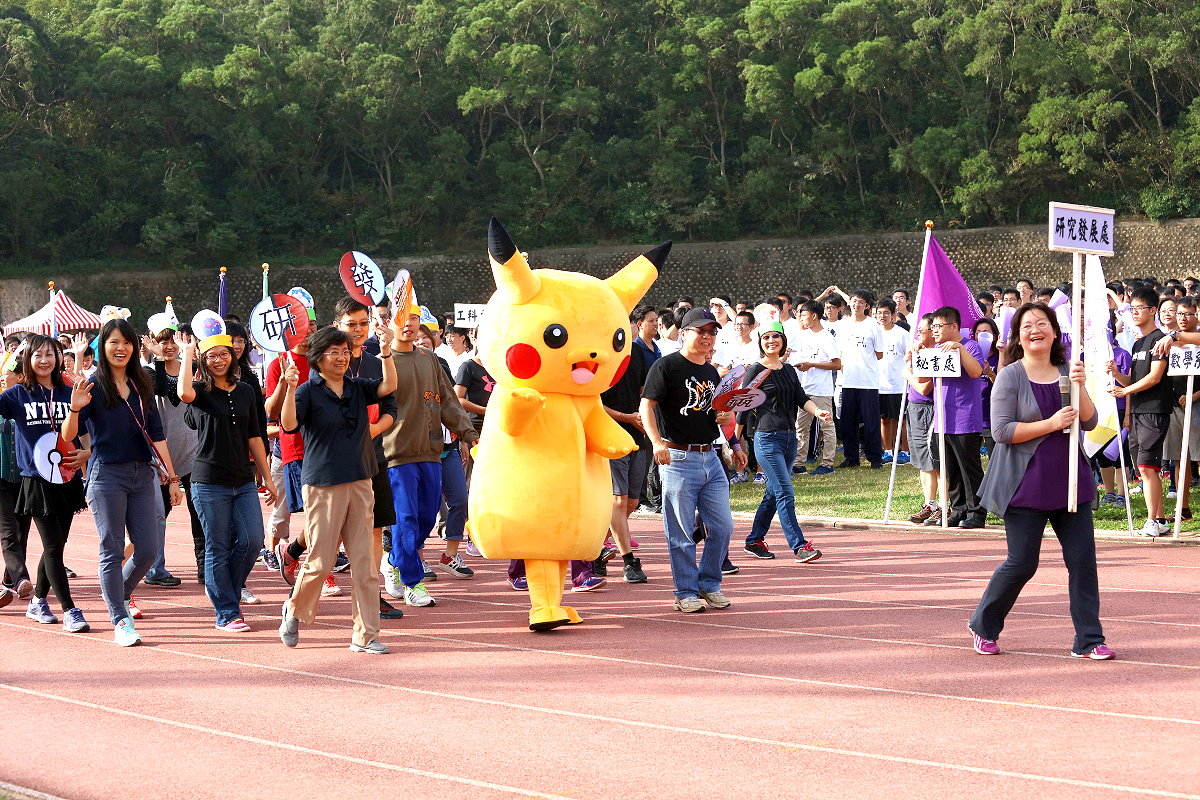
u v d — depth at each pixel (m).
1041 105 67.44
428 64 77.56
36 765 7.49
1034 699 8.26
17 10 72.56
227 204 73.44
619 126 80.81
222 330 11.10
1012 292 22.14
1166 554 13.88
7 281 67.94
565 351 10.69
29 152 69.44
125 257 72.38
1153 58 67.06
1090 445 14.73
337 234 74.94
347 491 10.27
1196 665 9.02
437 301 73.38
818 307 22.00
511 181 75.56
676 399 11.38
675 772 7.01
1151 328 15.43
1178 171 66.62
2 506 12.53
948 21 72.50
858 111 75.19
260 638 10.97
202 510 11.18
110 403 10.79
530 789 6.81
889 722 7.84
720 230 74.25
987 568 13.41
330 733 7.97
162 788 7.01
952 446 16.20
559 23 80.00
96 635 11.25
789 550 15.24
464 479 13.80
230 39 78.12
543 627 10.84
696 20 76.00
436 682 9.23
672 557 11.60
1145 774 6.68
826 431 22.06
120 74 70.88
